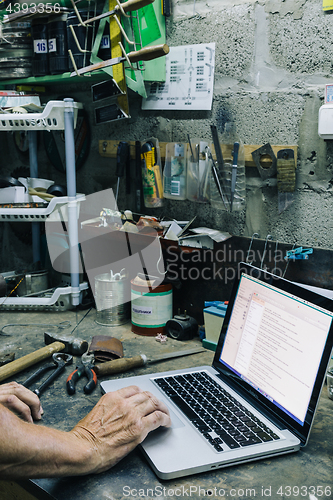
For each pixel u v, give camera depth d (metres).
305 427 0.77
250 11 1.20
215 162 1.25
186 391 0.96
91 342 1.24
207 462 0.71
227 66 1.27
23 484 0.74
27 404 0.87
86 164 1.78
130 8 1.19
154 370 1.14
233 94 1.27
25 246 2.19
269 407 0.86
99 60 1.37
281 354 0.86
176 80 1.39
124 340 1.35
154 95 1.46
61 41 1.43
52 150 1.93
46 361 1.21
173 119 1.44
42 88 1.83
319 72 1.09
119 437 0.72
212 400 0.92
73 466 0.65
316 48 1.09
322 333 0.77
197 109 1.36
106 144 1.65
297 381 0.80
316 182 1.13
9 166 2.20
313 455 0.78
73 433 0.70
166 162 1.41
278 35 1.15
